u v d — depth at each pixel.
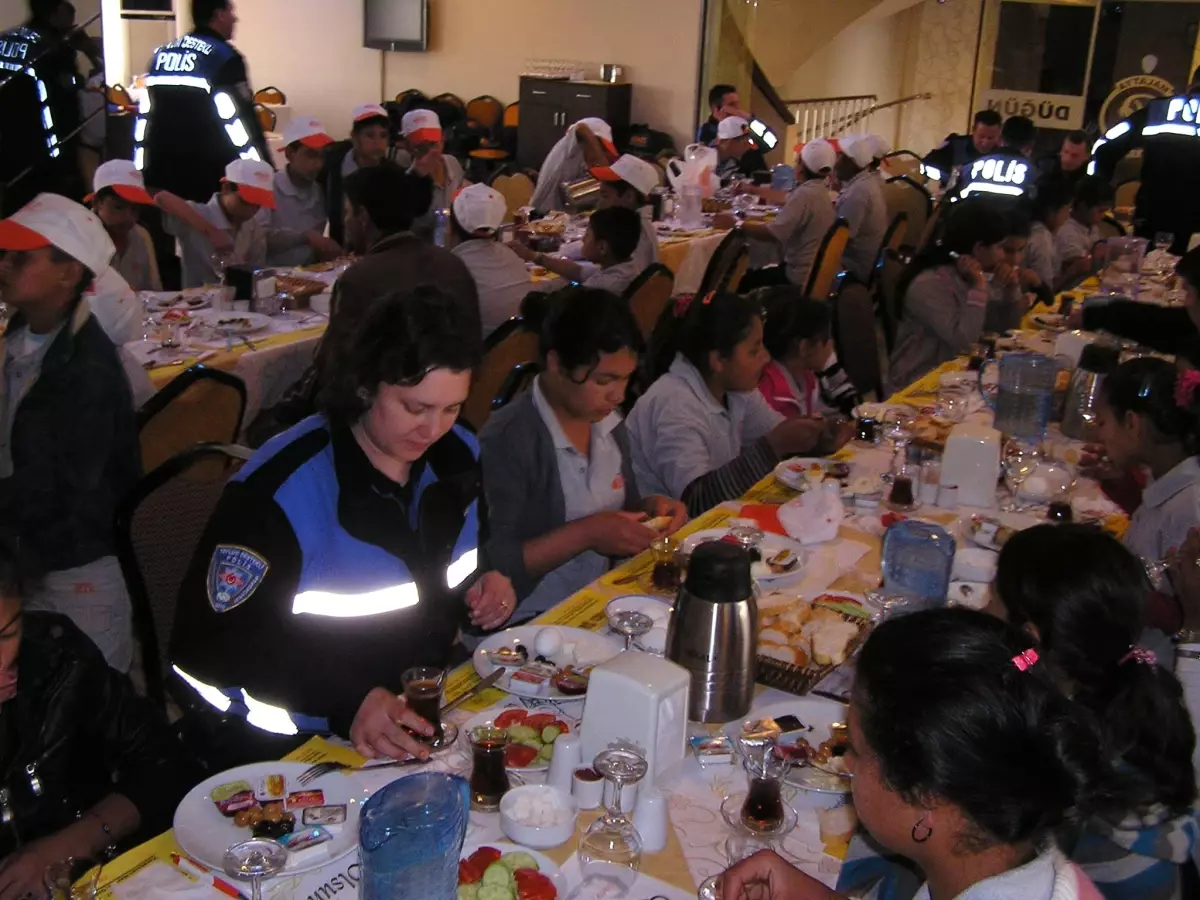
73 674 1.65
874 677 1.02
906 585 2.11
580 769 1.54
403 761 1.60
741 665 1.72
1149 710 1.44
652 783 1.53
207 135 6.02
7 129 6.19
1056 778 0.96
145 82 6.13
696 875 1.42
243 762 1.73
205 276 5.11
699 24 9.73
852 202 6.83
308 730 1.66
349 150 6.27
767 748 1.52
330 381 1.61
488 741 1.51
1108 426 2.50
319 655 1.67
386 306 1.57
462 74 10.83
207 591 1.58
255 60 11.54
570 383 2.26
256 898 1.32
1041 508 2.74
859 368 4.47
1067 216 6.27
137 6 8.82
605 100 9.74
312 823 1.44
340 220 6.15
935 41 12.27
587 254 5.18
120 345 3.54
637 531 2.25
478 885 1.32
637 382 4.55
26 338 2.39
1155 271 6.13
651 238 5.64
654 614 2.03
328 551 1.64
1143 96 11.48
